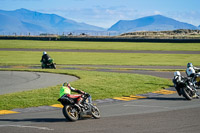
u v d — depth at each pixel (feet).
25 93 83.46
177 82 76.07
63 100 51.47
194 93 76.84
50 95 80.28
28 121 52.03
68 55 271.49
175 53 279.08
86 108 52.39
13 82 113.80
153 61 219.82
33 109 64.39
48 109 64.64
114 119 53.11
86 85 97.30
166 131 43.86
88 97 53.42
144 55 266.57
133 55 267.80
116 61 222.48
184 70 160.76
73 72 143.43
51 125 48.44
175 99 76.89
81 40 478.18
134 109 63.26
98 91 86.99
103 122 50.65
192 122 49.83
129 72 151.33
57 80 117.60
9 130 45.01
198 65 188.96
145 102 72.49
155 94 85.15
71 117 50.96
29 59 242.78
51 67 171.42
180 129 45.06
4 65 197.77
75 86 95.14
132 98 78.64
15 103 70.23
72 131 44.14
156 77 121.08
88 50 319.88
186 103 70.59
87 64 203.21
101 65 196.95
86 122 50.80
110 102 73.00
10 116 57.31
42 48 345.72
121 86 96.32
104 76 123.95
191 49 315.78
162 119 52.49
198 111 59.98
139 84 101.19
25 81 116.37
